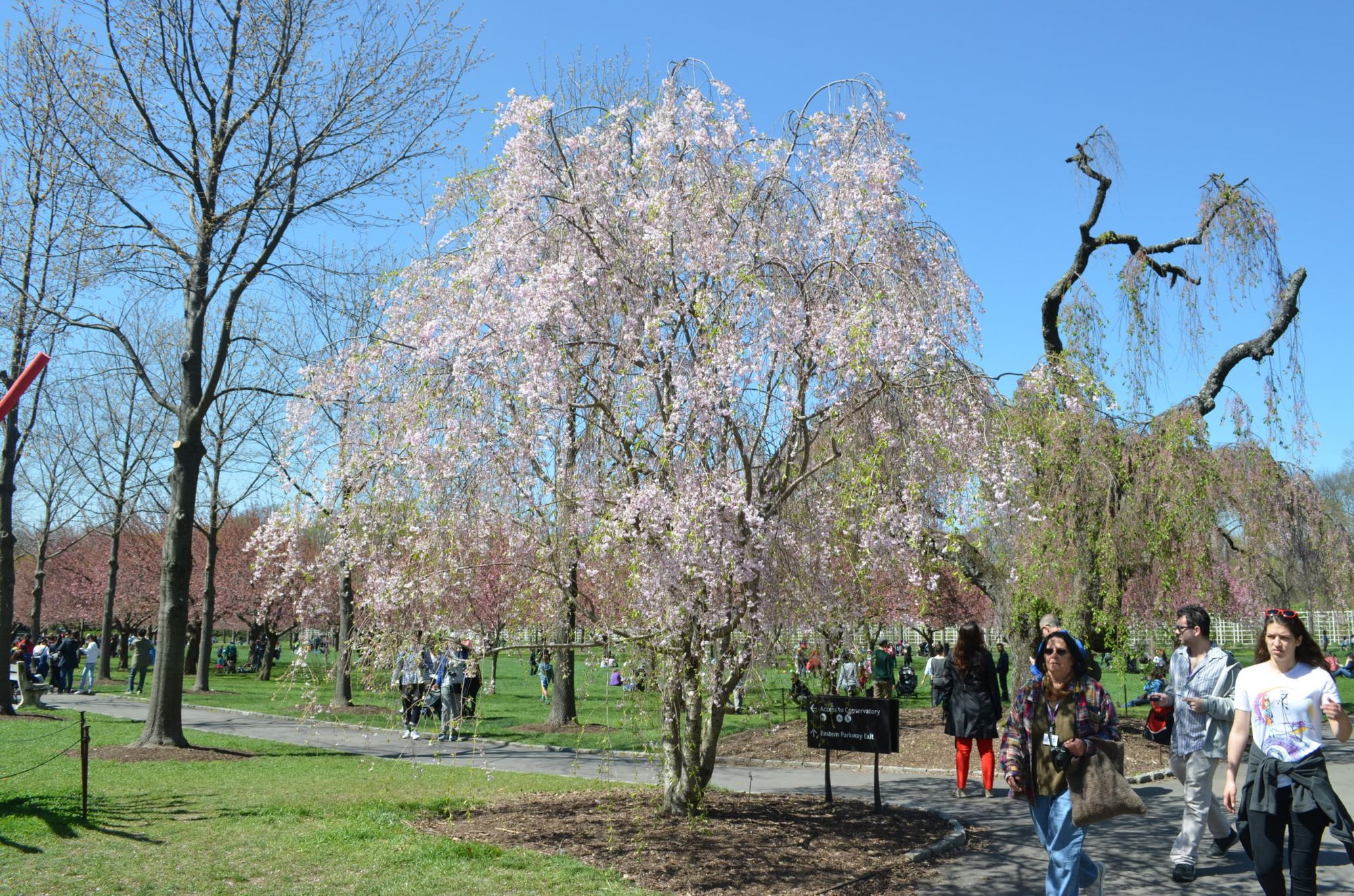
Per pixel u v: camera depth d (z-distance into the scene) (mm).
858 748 9141
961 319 7812
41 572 31344
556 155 8359
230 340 14531
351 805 9156
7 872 6668
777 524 7430
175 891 6262
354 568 8766
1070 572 13242
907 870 7195
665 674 7820
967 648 10820
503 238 8070
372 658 8477
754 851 7402
